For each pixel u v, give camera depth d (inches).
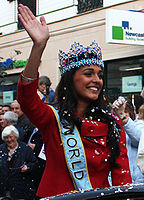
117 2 374.9
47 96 213.9
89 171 87.2
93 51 89.4
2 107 309.4
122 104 136.3
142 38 296.0
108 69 381.4
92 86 89.3
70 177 86.2
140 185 66.9
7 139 189.3
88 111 91.6
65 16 435.8
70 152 86.0
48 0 458.0
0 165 188.2
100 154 88.0
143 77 349.4
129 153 144.9
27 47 458.3
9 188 186.4
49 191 86.0
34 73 80.3
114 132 90.9
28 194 185.5
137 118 157.0
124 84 365.7
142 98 175.0
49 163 87.7
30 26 81.0
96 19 381.1
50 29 428.8
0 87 490.9
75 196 66.6
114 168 92.8
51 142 86.9
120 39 287.9
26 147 190.9
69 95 89.9
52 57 426.3
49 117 85.7
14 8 502.3
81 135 88.0
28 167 185.9
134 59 357.7
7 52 483.5
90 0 402.6
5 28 514.6
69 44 409.7
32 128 216.2
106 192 65.7
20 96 81.3
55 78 422.0
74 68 89.5
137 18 293.3
